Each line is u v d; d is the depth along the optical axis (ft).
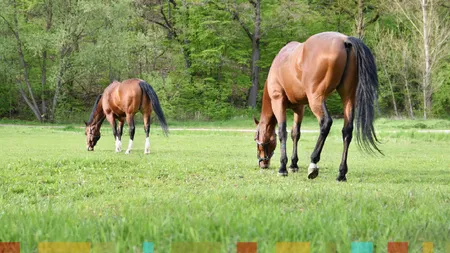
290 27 180.86
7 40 145.69
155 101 55.36
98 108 60.70
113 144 76.48
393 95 160.86
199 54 174.70
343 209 15.67
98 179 31.60
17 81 155.33
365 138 28.32
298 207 17.65
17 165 36.45
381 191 22.80
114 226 12.43
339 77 29.30
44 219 13.69
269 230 11.88
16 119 161.48
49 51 157.58
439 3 161.99
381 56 159.94
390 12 167.02
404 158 50.01
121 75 164.45
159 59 180.45
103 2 147.23
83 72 151.74
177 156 51.13
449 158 49.83
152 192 25.35
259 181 30.86
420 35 157.28
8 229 12.57
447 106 168.86
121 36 147.64
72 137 90.48
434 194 21.18
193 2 183.42
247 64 185.47
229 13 180.86
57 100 152.46
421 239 11.62
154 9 188.14
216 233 11.53
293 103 33.60
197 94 178.70
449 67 158.92
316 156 31.04
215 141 80.94
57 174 33.40
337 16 188.03
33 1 148.87
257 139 38.86
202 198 20.24
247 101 192.95
